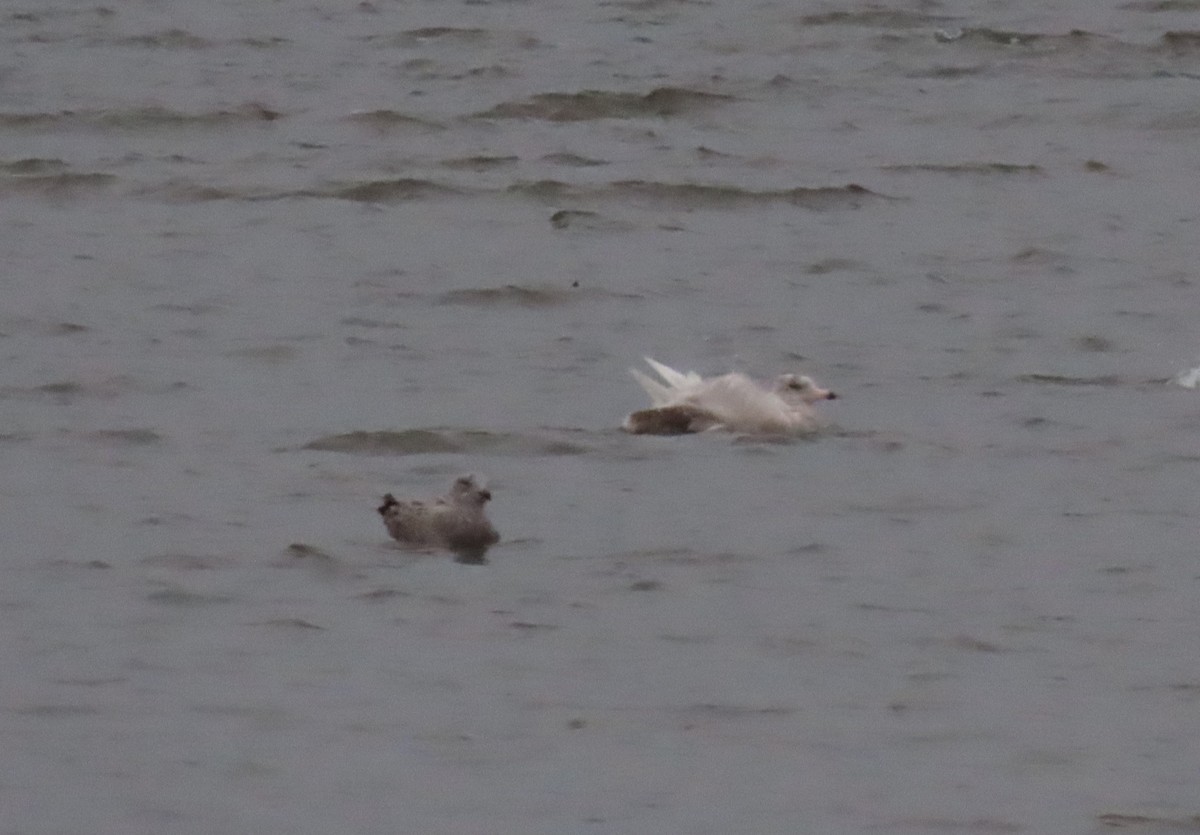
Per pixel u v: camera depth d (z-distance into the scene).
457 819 13.97
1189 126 38.28
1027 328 26.34
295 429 21.86
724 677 15.98
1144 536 18.83
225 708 15.37
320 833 13.79
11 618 16.83
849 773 14.63
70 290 27.84
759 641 16.58
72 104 38.88
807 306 27.56
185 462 20.72
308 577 17.66
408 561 18.05
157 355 24.77
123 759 14.66
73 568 17.84
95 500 19.55
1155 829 13.98
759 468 20.53
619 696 15.66
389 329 26.19
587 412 22.56
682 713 15.41
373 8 47.62
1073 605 17.33
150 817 13.95
